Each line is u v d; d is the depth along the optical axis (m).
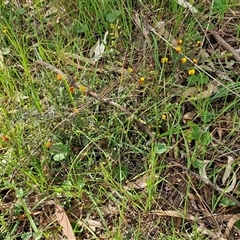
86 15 1.12
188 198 0.89
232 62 1.03
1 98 1.02
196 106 0.96
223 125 0.96
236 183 0.89
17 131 0.93
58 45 1.06
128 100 0.96
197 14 1.08
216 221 0.86
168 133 0.93
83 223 0.87
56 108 0.93
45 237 0.86
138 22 1.10
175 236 0.85
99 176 0.92
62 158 0.91
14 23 1.14
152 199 0.87
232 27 1.09
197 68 1.01
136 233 0.85
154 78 1.00
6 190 0.93
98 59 1.06
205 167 0.91
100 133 0.94
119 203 0.88
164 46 1.06
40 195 0.91
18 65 1.07
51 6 1.15
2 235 0.87
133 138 0.95
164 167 0.91
